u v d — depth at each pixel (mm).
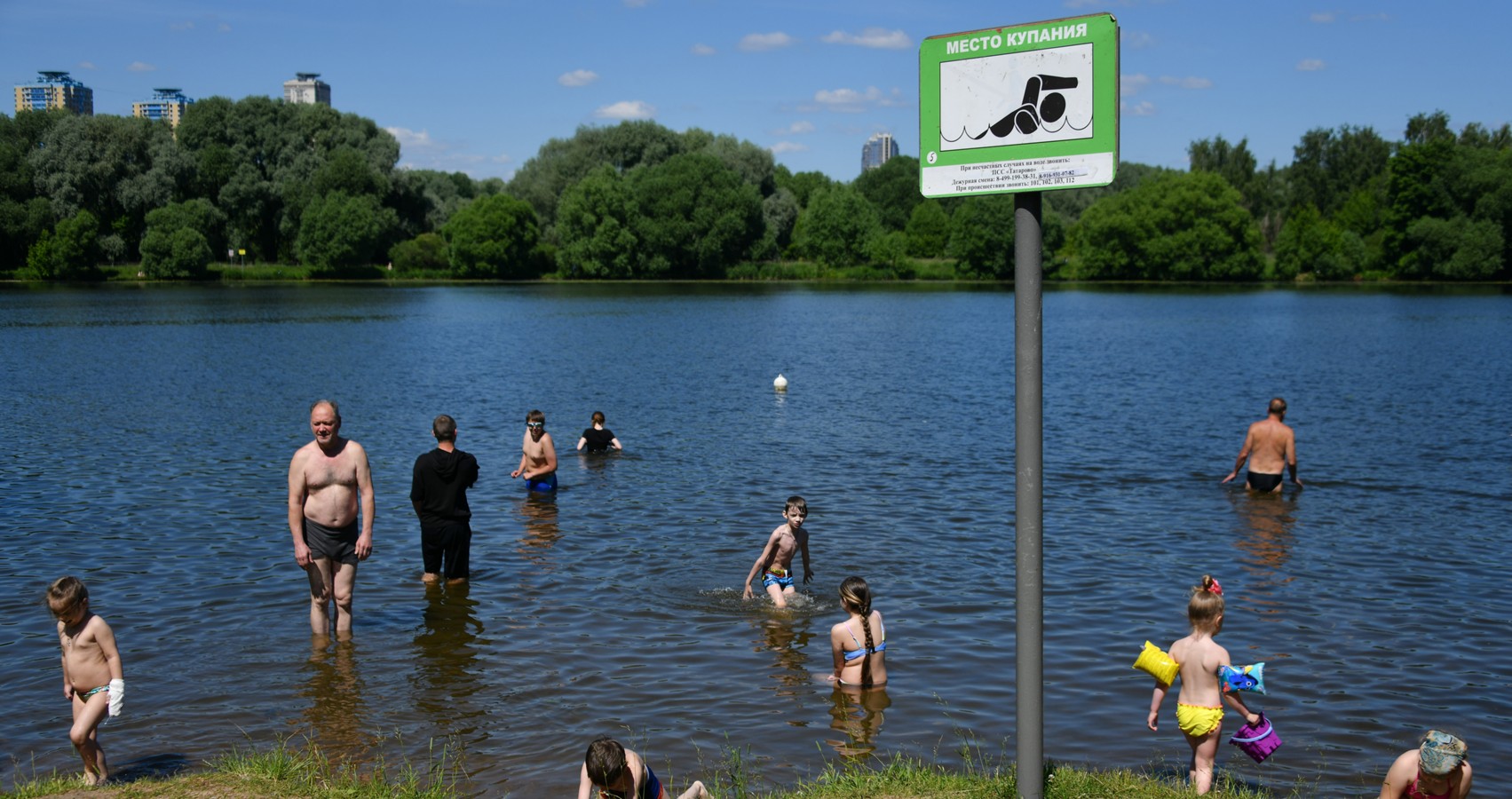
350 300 81188
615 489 19266
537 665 11016
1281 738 9430
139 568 14164
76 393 31391
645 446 23719
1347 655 11344
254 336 51219
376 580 13891
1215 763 8945
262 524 16484
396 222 111125
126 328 54188
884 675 10680
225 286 100250
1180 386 34344
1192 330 57375
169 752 9023
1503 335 53156
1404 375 37188
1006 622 12320
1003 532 16312
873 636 10477
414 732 9461
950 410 29094
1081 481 20062
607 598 13172
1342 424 26609
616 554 15125
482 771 8742
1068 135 5773
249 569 14164
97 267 101500
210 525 16406
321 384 33875
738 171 130875
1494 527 16672
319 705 9992
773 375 37250
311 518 11508
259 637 11711
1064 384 35156
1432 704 10133
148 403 29547
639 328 57469
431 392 32406
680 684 10539
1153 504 18203
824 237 122625
